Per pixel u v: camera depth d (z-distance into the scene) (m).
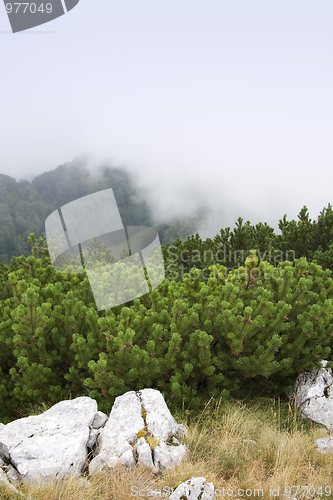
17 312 4.22
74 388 4.59
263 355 4.45
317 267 5.52
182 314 4.64
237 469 3.25
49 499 2.67
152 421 3.42
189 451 3.32
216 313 4.82
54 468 2.89
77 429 3.33
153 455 3.11
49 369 4.28
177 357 4.58
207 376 4.71
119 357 4.05
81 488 2.79
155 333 4.36
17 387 4.28
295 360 4.88
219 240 10.30
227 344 4.94
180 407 4.37
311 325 4.61
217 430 3.85
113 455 3.08
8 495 2.62
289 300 5.08
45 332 4.41
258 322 4.51
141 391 3.91
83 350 4.16
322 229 10.29
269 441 3.67
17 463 2.94
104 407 4.07
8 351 4.76
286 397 5.02
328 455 3.51
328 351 4.73
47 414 3.59
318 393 4.53
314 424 4.31
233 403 4.64
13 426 3.37
